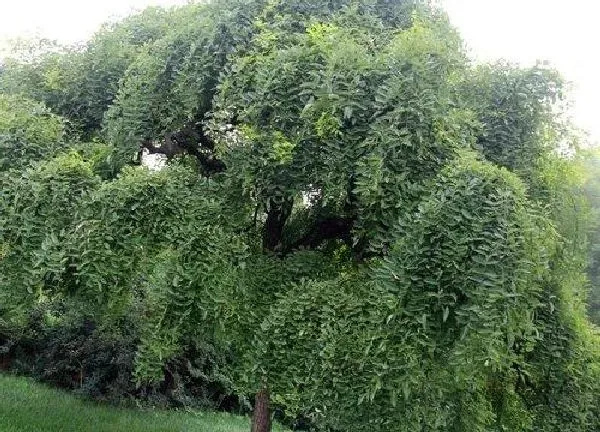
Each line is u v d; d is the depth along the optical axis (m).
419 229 3.03
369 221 3.60
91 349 8.08
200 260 3.42
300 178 3.58
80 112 4.52
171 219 3.50
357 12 4.05
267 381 3.49
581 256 4.19
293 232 4.67
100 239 3.34
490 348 2.81
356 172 3.26
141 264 3.45
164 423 7.70
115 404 7.98
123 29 4.71
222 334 3.65
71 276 3.53
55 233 3.42
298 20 3.91
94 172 3.82
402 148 3.30
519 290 2.95
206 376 9.23
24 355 8.34
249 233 4.29
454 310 2.99
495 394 4.18
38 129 3.80
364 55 3.43
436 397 3.31
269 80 3.40
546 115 4.02
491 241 2.93
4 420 5.88
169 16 4.83
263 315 3.66
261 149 3.52
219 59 3.85
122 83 4.23
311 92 3.31
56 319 8.40
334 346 3.18
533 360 3.92
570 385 3.99
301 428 9.16
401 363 3.04
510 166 3.84
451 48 3.87
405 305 3.04
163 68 3.89
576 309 4.28
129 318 7.40
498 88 3.93
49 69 4.56
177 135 4.36
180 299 3.44
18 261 3.46
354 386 3.19
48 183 3.46
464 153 3.21
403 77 3.28
